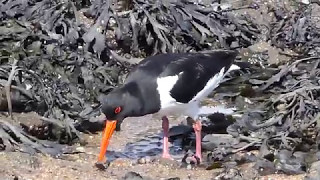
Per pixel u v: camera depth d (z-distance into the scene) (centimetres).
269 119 937
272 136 893
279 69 1106
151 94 861
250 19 1288
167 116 979
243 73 1123
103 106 844
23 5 1168
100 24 1170
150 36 1183
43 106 977
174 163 873
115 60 1145
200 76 893
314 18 1292
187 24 1195
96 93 1042
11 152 847
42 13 1161
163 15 1189
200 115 969
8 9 1153
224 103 1057
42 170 811
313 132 920
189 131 973
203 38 1197
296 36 1255
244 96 1064
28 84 988
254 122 929
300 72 1073
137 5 1198
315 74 1053
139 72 870
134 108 854
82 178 798
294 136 898
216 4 1276
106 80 1074
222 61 933
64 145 921
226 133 962
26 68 1008
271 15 1305
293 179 802
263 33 1266
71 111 983
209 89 915
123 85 859
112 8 1191
